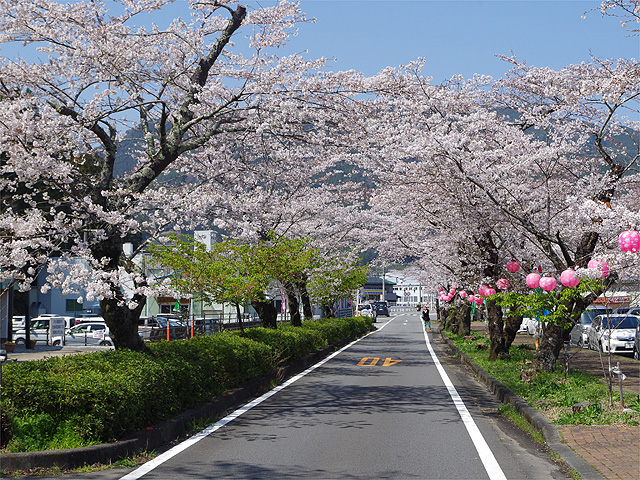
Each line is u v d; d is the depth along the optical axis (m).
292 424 9.09
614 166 13.52
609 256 11.08
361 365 18.94
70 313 46.75
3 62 9.88
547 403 9.84
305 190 20.03
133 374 7.77
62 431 6.67
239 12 12.13
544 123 14.02
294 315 24.56
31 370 7.50
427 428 8.77
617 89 11.00
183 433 8.37
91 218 9.16
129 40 10.41
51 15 10.23
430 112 16.28
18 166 8.30
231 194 14.15
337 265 27.50
